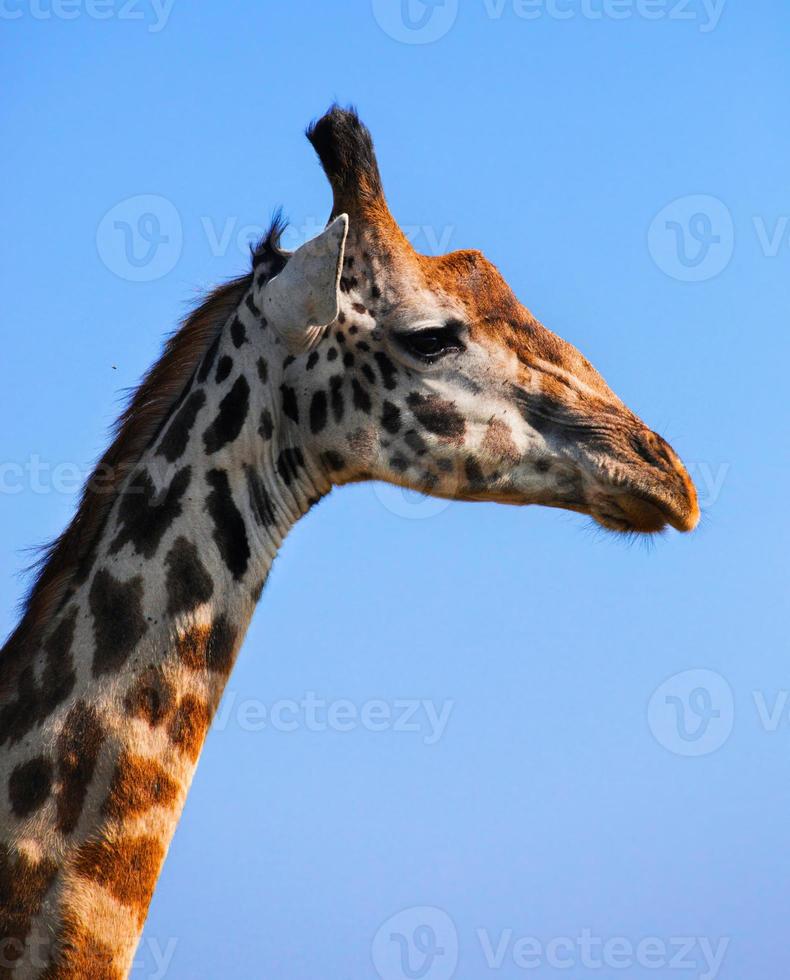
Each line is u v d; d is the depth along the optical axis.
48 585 17.69
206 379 18.75
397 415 19.17
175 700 17.14
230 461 18.39
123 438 18.58
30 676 17.08
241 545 18.22
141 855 16.58
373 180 19.78
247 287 19.44
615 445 20.06
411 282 19.33
